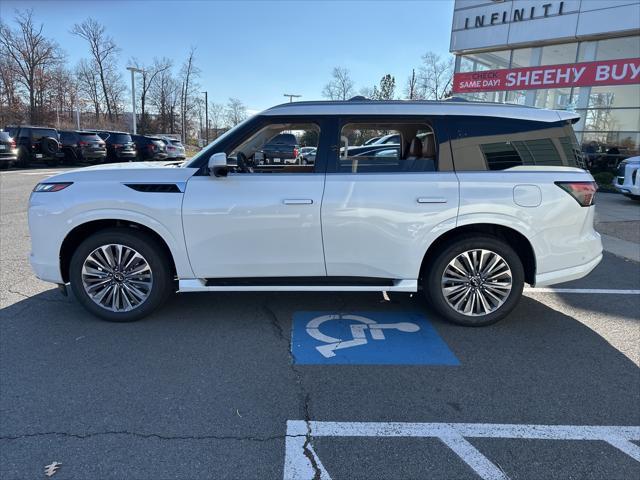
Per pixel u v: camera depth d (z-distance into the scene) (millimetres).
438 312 4160
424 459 2430
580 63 16141
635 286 5395
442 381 3215
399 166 3975
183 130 65562
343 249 3928
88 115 66438
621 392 3096
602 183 15172
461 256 4016
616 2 14867
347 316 4344
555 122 4051
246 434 2615
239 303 4637
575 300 4891
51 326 4023
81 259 4000
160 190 3896
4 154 18594
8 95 56906
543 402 2967
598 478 2307
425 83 46719
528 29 16891
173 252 3936
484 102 4105
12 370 3270
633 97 15500
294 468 2355
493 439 2594
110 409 2826
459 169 3957
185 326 4070
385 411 2850
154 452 2455
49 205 3936
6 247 6684
